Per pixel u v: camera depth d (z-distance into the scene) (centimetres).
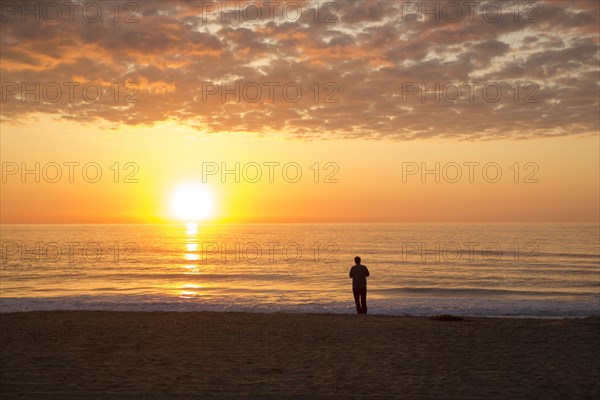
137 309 2108
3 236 14675
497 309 2161
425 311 2098
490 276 4484
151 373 862
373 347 1095
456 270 5034
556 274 4638
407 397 738
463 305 2345
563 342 1150
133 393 744
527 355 1020
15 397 713
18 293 3169
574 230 18688
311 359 980
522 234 14788
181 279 4175
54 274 4572
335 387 788
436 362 958
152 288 3488
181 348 1074
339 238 13100
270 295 2983
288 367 915
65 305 2177
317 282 3947
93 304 2209
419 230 19950
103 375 842
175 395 738
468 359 984
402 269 5172
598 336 1221
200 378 835
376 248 8894
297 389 775
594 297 3100
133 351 1038
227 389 773
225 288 3500
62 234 16950
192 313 1622
